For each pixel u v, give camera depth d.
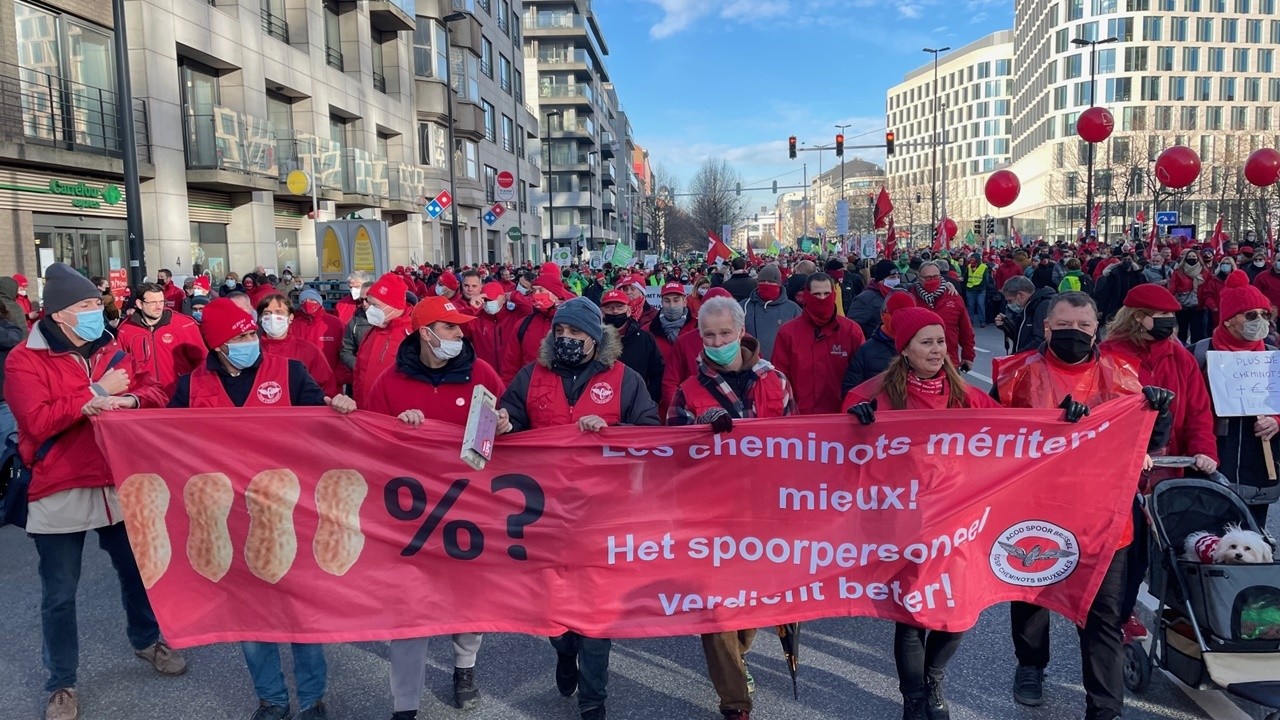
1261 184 14.15
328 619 3.92
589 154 85.44
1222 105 88.62
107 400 3.90
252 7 23.97
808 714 4.00
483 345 8.12
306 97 27.64
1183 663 3.87
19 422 3.91
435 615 3.95
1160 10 86.69
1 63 15.77
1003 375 4.23
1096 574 3.79
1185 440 4.36
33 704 4.26
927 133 143.62
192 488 3.90
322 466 3.94
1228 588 3.70
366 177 31.62
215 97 23.17
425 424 3.95
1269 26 88.56
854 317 8.23
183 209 20.59
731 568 3.98
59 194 17.23
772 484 3.96
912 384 3.99
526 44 82.00
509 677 4.48
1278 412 4.49
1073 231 83.69
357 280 9.64
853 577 3.95
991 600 3.89
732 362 4.09
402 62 36.31
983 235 50.84
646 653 4.76
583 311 4.06
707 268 21.27
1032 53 102.12
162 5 19.83
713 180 98.44
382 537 3.96
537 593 3.98
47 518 4.00
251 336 4.17
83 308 4.01
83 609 5.45
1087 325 3.91
